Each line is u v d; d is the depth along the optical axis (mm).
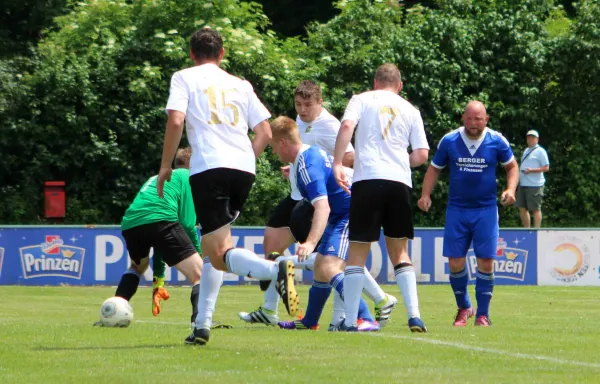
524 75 67938
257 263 16312
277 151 20031
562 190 68188
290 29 89000
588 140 68188
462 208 26141
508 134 67875
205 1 63625
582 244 47219
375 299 23469
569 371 14898
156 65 62312
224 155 16531
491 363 15719
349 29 69188
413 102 65812
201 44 17562
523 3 69812
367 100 21109
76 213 61031
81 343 18188
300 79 64938
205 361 15578
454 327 23719
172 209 23250
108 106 60969
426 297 37688
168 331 20922
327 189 22500
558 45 68125
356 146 21094
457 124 65500
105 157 61188
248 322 24672
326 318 27734
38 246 42375
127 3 66688
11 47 74312
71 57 61250
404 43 66312
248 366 15070
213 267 17391
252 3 67688
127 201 61875
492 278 25844
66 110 60000
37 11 75000
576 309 32219
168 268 42781
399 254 21234
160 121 61938
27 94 59844
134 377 13906
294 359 15898
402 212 20875
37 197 61031
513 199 26203
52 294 37188
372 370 14773
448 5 71438
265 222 61562
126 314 22656
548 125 68875
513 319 27766
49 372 14500
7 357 16109
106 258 42656
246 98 17328
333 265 22391
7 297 35562
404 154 21031
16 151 61062
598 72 67688
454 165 26344
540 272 47000
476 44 67750
